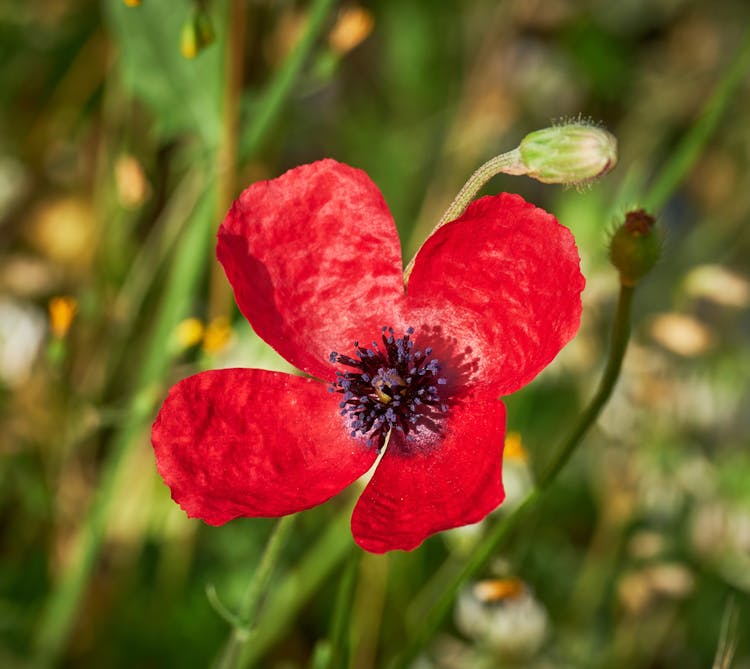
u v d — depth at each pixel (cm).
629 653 28
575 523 30
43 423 28
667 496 29
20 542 29
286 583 26
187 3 25
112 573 29
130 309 28
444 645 27
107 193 29
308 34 24
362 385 20
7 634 28
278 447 20
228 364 26
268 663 28
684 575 27
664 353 28
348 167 20
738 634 29
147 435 28
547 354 19
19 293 29
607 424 28
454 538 24
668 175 25
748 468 29
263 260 20
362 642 28
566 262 19
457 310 20
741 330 31
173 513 28
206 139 25
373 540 18
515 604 26
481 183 19
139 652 28
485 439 19
